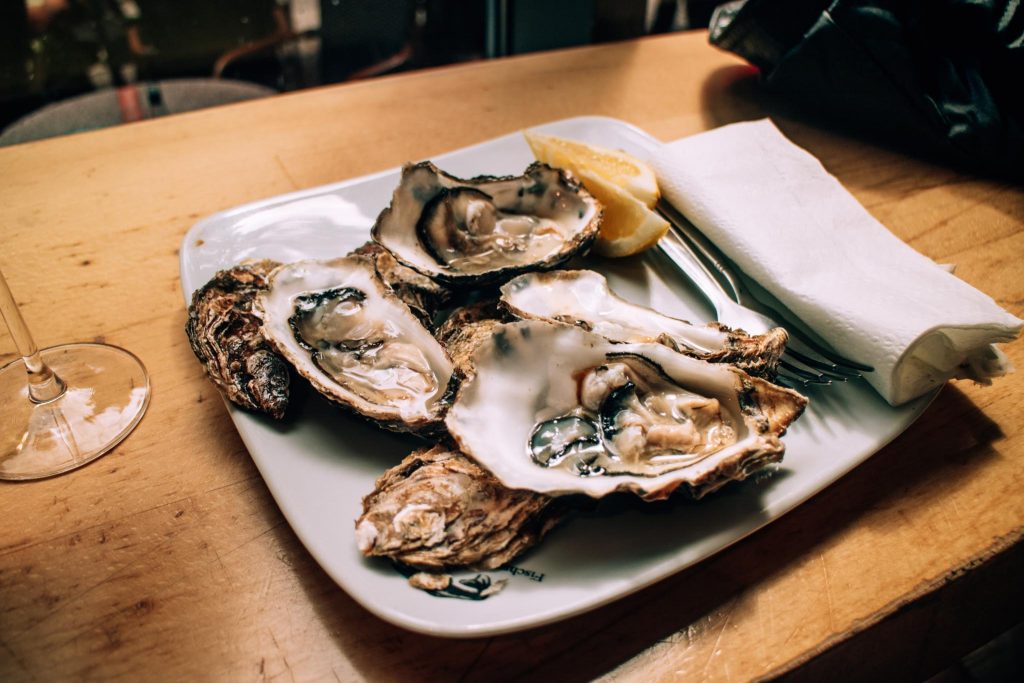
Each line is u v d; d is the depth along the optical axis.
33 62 0.79
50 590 0.28
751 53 0.57
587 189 0.42
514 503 0.28
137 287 0.41
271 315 0.34
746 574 0.29
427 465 0.29
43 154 0.49
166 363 0.36
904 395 0.32
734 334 0.34
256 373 0.32
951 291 0.35
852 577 0.29
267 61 0.81
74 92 0.82
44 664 0.26
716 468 0.27
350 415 0.31
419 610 0.25
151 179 0.48
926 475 0.32
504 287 0.36
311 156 0.51
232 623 0.27
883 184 0.49
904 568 0.29
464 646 0.27
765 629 0.27
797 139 0.54
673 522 0.28
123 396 0.34
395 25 0.76
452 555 0.26
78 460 0.32
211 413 0.34
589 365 0.32
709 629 0.27
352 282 0.36
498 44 0.71
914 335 0.31
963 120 0.49
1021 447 0.33
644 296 0.39
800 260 0.37
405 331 0.35
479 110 0.56
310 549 0.27
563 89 0.59
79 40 0.79
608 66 0.62
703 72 0.62
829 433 0.31
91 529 0.30
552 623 0.26
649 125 0.55
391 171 0.45
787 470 0.30
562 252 0.38
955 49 0.49
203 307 0.36
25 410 0.34
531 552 0.27
